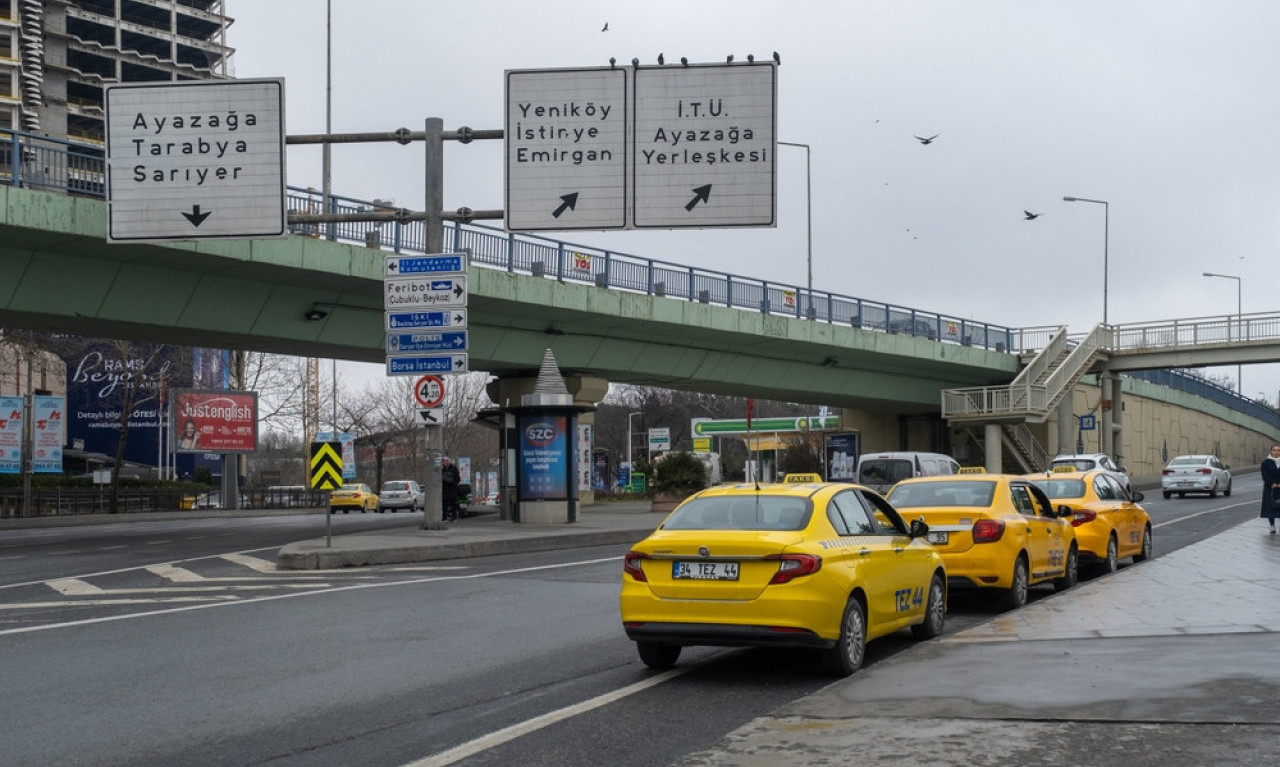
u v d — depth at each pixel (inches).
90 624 541.3
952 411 2196.1
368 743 313.4
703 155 909.2
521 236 1439.5
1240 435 3700.8
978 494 602.9
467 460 2564.0
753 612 383.9
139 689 387.9
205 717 345.7
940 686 361.1
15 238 1019.3
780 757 279.0
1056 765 263.3
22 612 588.7
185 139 928.9
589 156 917.8
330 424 3582.7
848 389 2111.2
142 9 4426.7
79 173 1053.8
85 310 1121.4
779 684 394.9
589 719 341.1
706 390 2044.8
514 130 924.0
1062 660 399.2
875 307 2010.3
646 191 911.0
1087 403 2493.8
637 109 914.7
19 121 3735.2
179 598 642.8
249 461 4281.5
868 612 418.9
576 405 1251.8
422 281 1016.2
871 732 301.3
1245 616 494.3
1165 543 987.9
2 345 2346.2
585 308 1510.8
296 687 391.5
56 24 4124.0
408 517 2021.4
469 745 307.7
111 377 3184.1
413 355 1024.9
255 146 928.3
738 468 3629.4
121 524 1884.8
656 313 1608.0
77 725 335.6
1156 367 2300.7
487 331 1534.2
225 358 2903.5
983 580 570.3
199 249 1090.7
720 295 1720.0
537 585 703.7
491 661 442.6
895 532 466.6
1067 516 690.8
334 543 932.0
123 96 930.7
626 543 1103.0
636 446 4446.4
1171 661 387.2
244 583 725.3
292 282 1242.6
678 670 422.3
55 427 2053.4
